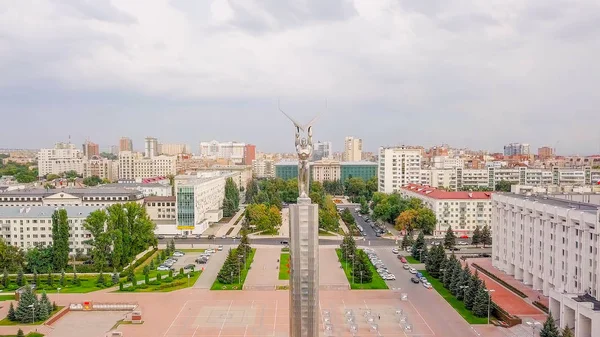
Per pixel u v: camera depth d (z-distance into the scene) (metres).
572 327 148.75
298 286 109.38
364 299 184.12
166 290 195.75
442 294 190.38
